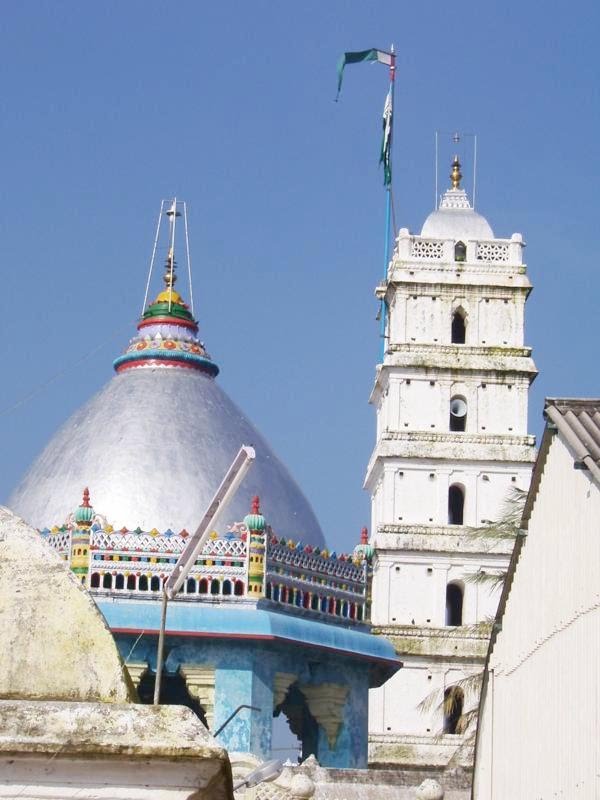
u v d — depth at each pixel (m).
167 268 43.44
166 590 31.03
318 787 37.00
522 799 30.72
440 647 88.88
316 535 41.00
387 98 96.12
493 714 34.03
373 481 96.00
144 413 40.44
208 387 41.94
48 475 40.09
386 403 94.62
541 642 29.95
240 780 27.08
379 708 87.81
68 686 8.89
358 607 40.94
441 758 86.06
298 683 39.84
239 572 37.94
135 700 9.00
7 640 8.96
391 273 94.94
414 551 90.81
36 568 9.10
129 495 38.84
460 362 93.31
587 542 26.88
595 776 25.78
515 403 93.25
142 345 42.19
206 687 37.44
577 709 27.09
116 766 8.40
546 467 29.77
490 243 95.00
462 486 92.19
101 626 8.99
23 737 8.35
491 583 89.94
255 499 38.44
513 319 94.06
